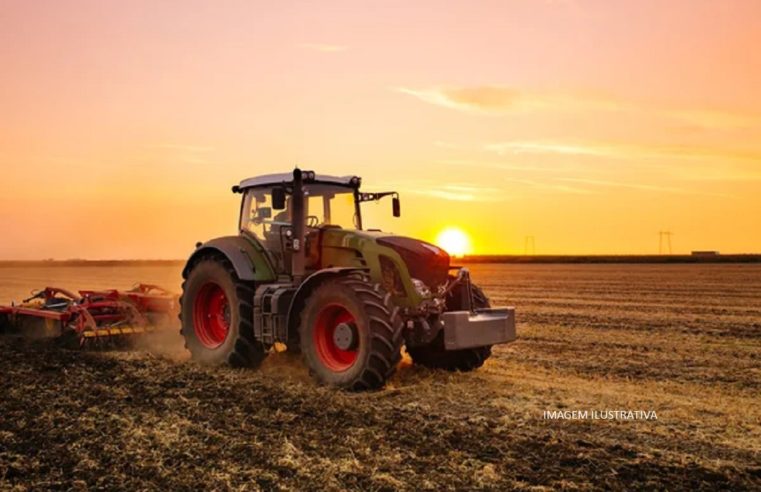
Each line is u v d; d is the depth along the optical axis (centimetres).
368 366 770
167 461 521
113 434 590
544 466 514
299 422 627
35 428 611
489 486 471
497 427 621
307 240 910
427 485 471
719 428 632
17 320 1150
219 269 958
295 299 858
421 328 829
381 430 601
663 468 512
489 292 2717
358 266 866
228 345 930
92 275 4350
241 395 735
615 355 1059
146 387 775
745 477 497
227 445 557
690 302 2136
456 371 917
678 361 1006
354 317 790
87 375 843
